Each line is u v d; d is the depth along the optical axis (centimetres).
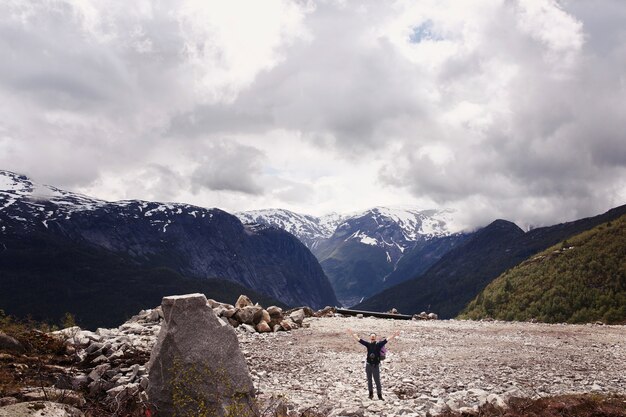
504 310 12475
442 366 1953
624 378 1730
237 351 1230
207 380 1152
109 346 1738
